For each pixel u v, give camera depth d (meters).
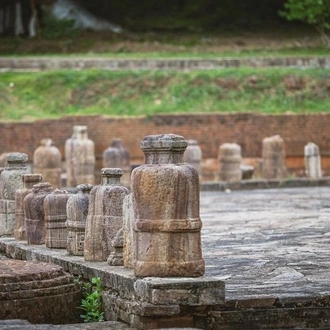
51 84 69.50
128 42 82.69
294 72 70.88
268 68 71.56
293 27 86.06
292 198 43.72
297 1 77.56
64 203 22.75
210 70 71.00
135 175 16.45
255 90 69.94
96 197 19.72
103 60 72.25
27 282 17.61
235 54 78.25
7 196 26.66
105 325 16.41
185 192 16.30
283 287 18.25
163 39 83.50
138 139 66.25
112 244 18.98
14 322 16.17
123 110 67.62
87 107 68.31
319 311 16.89
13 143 65.19
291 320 16.73
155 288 15.83
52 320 17.73
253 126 67.44
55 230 22.77
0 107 67.44
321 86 70.38
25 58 73.06
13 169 26.84
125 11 87.25
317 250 24.05
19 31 84.44
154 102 68.62
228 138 67.06
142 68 71.94
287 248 24.58
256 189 52.31
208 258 22.89
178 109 68.00
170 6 89.31
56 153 51.47
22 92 69.00
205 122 67.00
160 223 16.28
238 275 20.08
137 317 16.12
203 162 66.69
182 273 16.33
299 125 67.81
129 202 18.12
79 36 83.88
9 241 25.02
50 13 85.56
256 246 25.14
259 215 34.84
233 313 16.48
